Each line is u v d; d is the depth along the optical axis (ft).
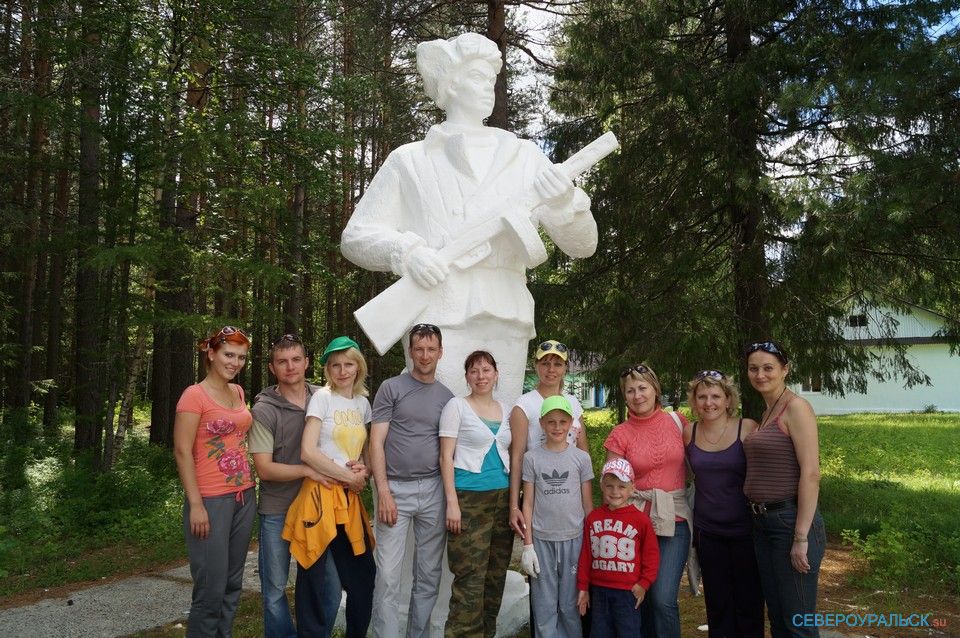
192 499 10.18
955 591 15.70
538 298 28.27
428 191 12.67
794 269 23.32
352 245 12.89
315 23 48.29
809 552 9.24
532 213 12.18
